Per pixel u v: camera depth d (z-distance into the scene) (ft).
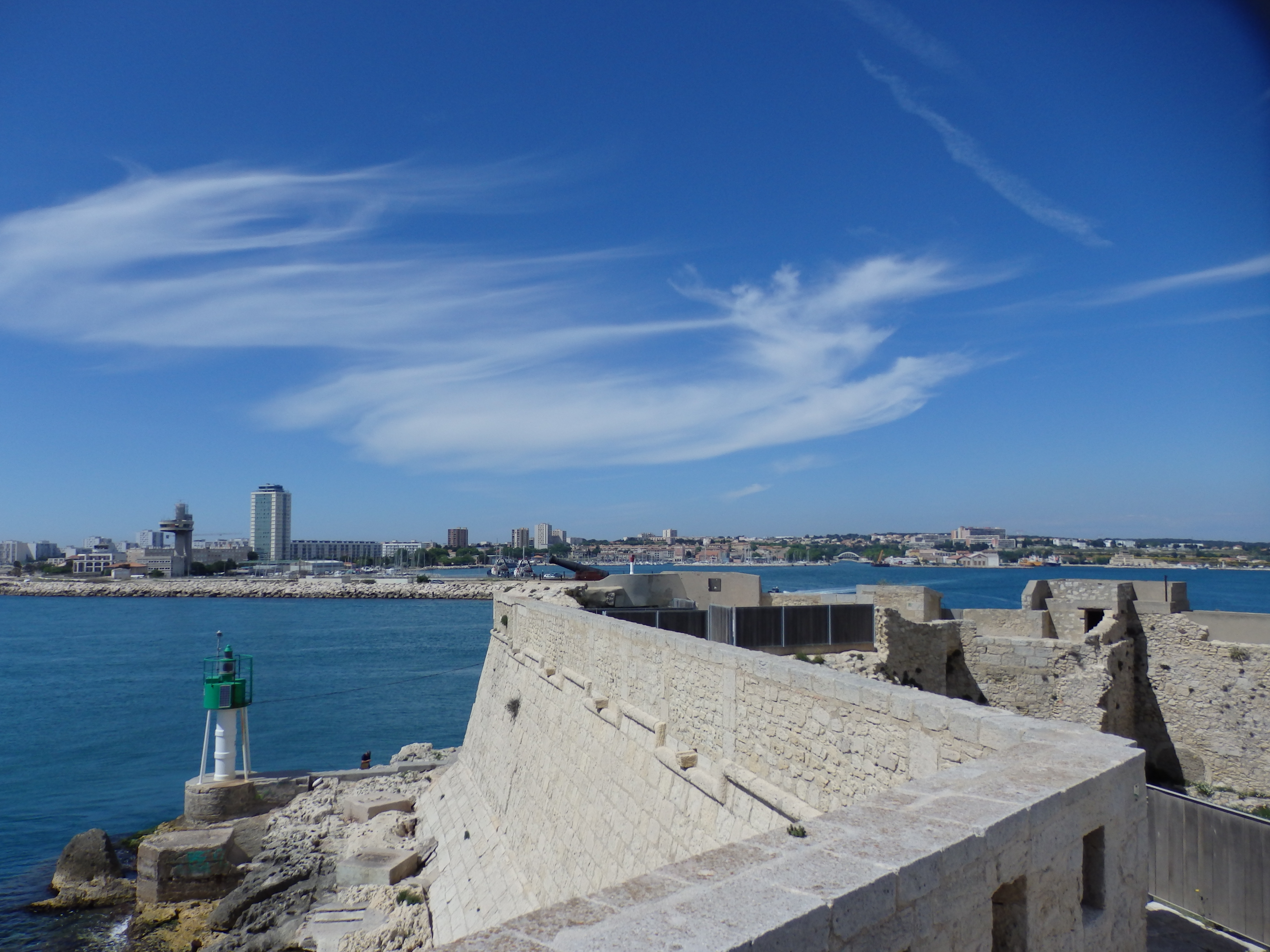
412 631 393.70
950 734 26.43
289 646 335.67
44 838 112.06
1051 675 66.69
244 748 114.21
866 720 30.22
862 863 14.61
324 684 240.73
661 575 103.96
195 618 472.85
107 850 95.25
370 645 338.54
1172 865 32.37
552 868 59.82
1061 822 19.04
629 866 47.11
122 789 136.26
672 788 44.47
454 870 78.69
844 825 16.72
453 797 96.32
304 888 82.64
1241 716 62.34
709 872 14.23
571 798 60.23
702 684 42.63
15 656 309.42
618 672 55.21
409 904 75.97
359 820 100.83
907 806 17.95
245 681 114.62
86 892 90.58
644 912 12.60
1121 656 66.69
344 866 82.79
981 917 16.25
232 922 81.30
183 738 173.78
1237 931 29.91
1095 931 20.21
